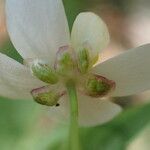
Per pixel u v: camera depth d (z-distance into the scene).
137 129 0.08
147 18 0.14
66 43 0.05
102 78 0.05
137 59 0.05
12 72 0.05
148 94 0.12
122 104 0.11
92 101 0.05
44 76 0.05
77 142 0.05
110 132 0.08
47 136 0.08
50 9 0.05
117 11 0.14
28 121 0.08
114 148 0.08
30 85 0.05
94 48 0.05
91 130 0.08
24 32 0.05
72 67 0.05
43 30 0.05
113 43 0.14
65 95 0.05
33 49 0.05
